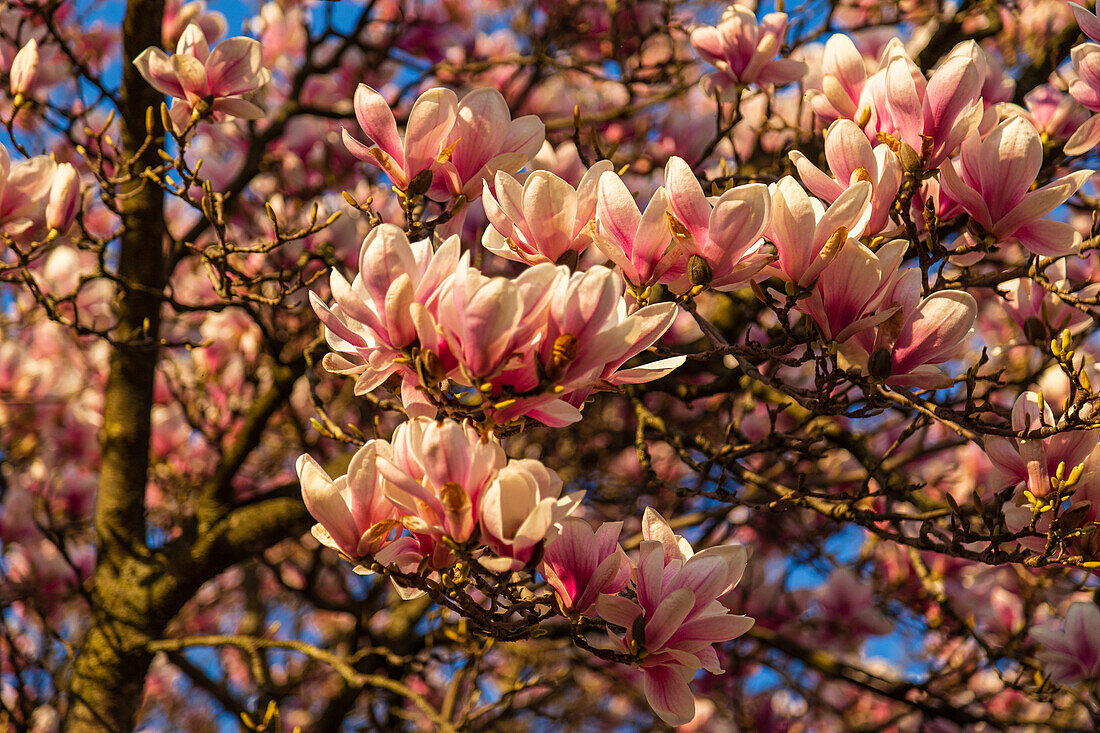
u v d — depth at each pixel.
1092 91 2.61
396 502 1.75
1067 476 2.29
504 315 1.56
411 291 1.70
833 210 1.91
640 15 6.31
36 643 6.66
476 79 6.86
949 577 5.32
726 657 6.42
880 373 2.05
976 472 5.45
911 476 4.63
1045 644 3.65
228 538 5.08
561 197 1.99
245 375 6.11
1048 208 2.18
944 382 2.08
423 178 2.22
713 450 3.67
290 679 6.96
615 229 2.03
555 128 5.85
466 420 1.75
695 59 5.33
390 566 1.94
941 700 5.31
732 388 4.50
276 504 5.19
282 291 3.61
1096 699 3.57
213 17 5.17
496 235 2.21
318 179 6.20
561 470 6.24
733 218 1.90
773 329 3.73
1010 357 5.15
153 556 5.12
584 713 7.20
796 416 4.77
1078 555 2.32
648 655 1.91
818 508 3.22
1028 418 2.35
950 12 5.42
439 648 5.74
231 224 5.88
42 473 6.24
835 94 2.55
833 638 5.75
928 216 2.24
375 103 2.17
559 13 6.25
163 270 5.09
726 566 1.91
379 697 5.93
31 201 3.42
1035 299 3.22
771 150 5.97
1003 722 5.11
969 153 2.26
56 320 3.83
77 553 5.94
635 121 6.10
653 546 1.94
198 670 5.67
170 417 6.70
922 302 2.05
